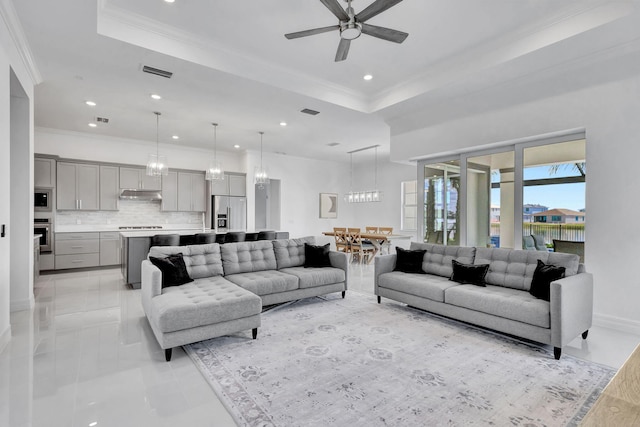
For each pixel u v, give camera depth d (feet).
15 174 11.98
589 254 11.57
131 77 12.77
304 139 23.27
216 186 25.77
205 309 8.87
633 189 10.62
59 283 17.03
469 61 12.66
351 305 13.56
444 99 15.33
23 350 8.94
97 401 6.62
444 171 17.63
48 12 8.75
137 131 21.17
